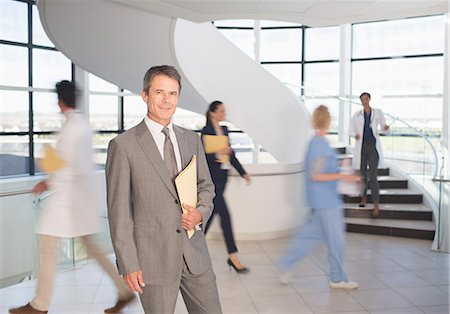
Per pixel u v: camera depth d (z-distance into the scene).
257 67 7.30
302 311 3.51
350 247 5.32
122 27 5.49
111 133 8.97
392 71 8.88
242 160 9.45
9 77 7.64
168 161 2.21
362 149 6.30
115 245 2.09
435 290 3.99
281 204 5.70
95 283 3.89
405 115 8.34
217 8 4.62
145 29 5.48
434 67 8.36
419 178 6.59
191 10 4.75
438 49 8.30
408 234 5.82
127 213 2.11
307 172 4.06
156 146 2.16
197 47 6.51
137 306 3.59
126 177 2.12
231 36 9.94
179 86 2.20
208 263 2.29
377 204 6.23
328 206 4.02
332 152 4.03
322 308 3.58
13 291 3.85
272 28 9.98
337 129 8.21
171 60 5.93
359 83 9.31
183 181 2.17
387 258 4.90
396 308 3.58
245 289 3.98
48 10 5.33
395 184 6.86
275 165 5.62
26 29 7.85
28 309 3.43
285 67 10.01
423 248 5.32
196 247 2.25
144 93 2.20
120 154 2.12
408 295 3.86
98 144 8.77
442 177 5.39
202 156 2.36
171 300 2.17
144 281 2.14
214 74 6.86
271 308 3.59
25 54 7.85
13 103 7.69
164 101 2.15
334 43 9.61
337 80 9.64
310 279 4.19
